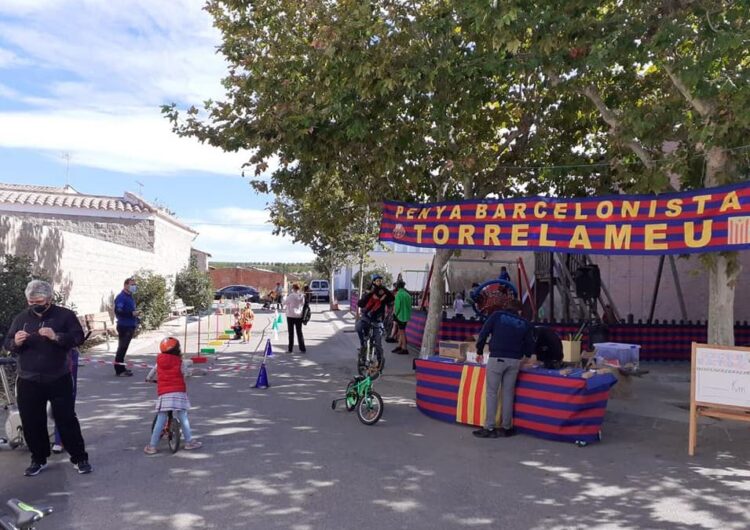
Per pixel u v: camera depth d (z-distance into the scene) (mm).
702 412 7441
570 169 12547
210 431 8172
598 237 9773
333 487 6098
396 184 12219
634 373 11094
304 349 16875
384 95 10188
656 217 9305
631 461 7129
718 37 8625
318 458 7035
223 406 9727
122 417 8852
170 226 31312
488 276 25609
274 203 23078
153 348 17391
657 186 9305
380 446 7570
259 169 11320
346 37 9953
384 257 43031
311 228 14719
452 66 10219
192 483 6164
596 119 12773
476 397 8453
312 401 10195
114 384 11398
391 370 13680
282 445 7543
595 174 12984
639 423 8984
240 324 20047
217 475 6410
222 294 49344
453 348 9578
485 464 6926
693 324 15766
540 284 20531
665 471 6770
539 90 11922
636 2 9617
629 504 5773
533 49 9883
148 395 10398
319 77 10469
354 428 8438
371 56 9938
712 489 6203
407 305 16484
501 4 9109
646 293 18359
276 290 39844
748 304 17516
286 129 10602
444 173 12266
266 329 23859
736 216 8562
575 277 14695
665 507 5707
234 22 12086
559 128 13336
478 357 8742
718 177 9109
